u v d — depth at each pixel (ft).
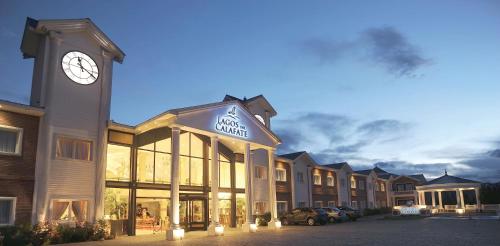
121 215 71.20
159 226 81.15
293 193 121.19
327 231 74.02
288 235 66.64
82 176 65.21
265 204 107.96
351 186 168.04
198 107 72.54
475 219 109.19
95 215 65.72
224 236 67.72
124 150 73.36
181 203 82.58
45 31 65.10
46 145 60.85
